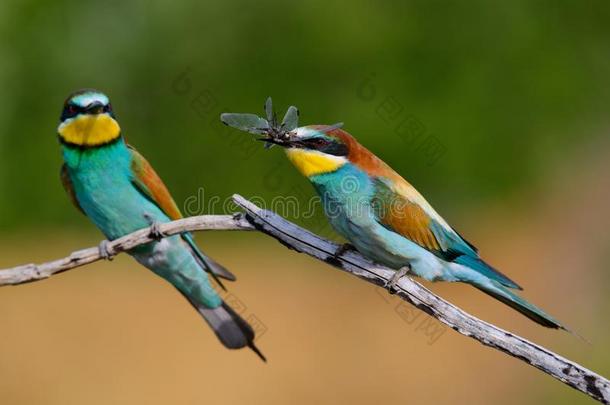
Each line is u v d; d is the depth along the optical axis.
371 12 16.91
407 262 7.48
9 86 16.86
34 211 16.38
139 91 16.86
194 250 7.77
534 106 17.55
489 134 17.09
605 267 16.20
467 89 17.08
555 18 17.91
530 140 17.42
